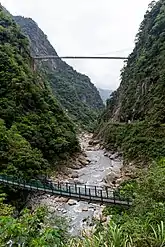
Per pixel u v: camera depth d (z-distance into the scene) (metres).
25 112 38.56
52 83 113.19
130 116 52.69
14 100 38.41
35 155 29.31
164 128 34.25
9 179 24.00
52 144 36.47
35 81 48.84
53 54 153.12
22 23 151.50
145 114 43.97
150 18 71.56
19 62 49.34
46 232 5.60
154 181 9.79
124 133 46.38
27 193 25.17
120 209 16.44
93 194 20.42
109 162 41.09
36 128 36.22
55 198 25.36
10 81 40.62
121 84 77.62
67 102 103.31
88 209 22.98
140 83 53.81
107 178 30.59
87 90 150.62
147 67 53.88
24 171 26.38
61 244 5.82
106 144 51.72
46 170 30.48
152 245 5.55
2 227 5.80
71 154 41.38
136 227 6.46
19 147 28.88
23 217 7.08
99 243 5.62
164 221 6.92
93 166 39.22
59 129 41.19
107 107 84.81
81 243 5.83
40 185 22.97
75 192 20.66
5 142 28.05
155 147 31.50
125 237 5.68
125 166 34.03
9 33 55.47
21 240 5.71
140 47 70.44
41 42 150.12
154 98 42.47
